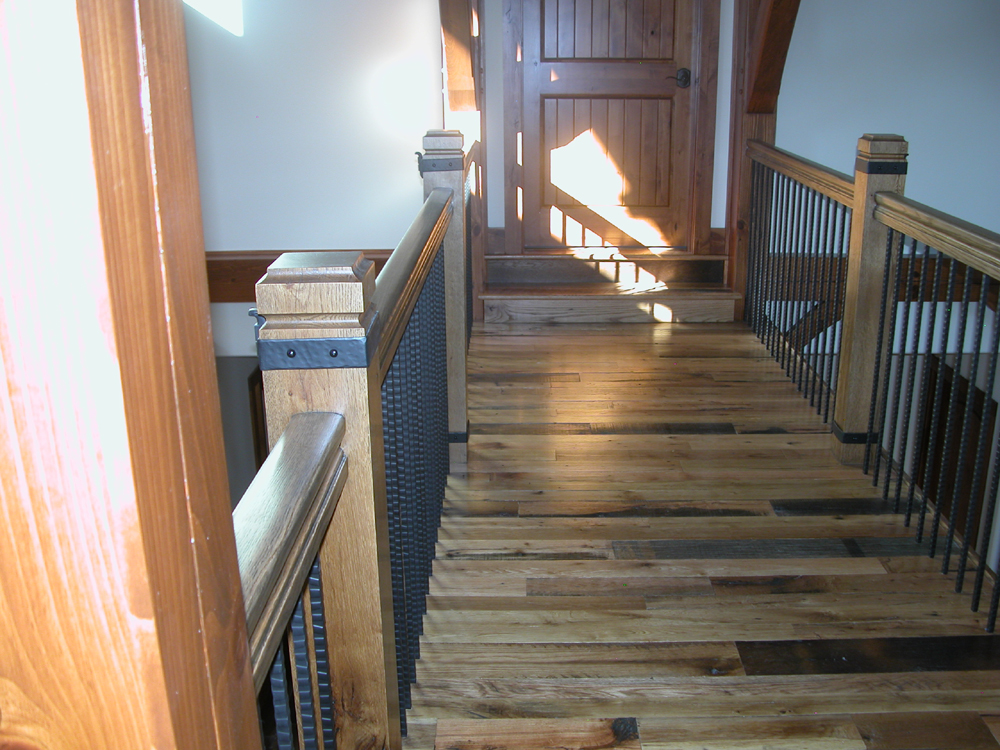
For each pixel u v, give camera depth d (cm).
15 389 38
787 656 196
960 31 466
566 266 476
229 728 52
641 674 191
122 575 41
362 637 118
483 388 361
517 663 194
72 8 35
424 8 455
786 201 369
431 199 228
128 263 39
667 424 324
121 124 39
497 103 462
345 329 102
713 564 233
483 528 250
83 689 42
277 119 472
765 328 415
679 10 442
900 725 176
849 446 290
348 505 111
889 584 224
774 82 418
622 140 463
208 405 49
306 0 455
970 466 533
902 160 261
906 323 253
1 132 35
